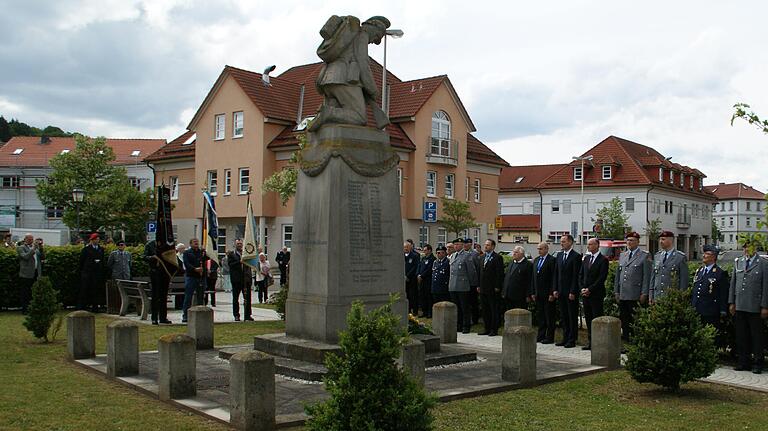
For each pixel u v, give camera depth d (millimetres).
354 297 11055
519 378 10141
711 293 12898
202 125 44156
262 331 16000
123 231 49719
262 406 7625
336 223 10961
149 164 50000
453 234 46000
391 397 5902
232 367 7727
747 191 121875
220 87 43062
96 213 48188
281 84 44156
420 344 8812
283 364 10359
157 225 17844
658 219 68875
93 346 11953
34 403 8758
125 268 20703
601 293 14688
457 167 45469
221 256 32344
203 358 11961
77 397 9141
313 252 11234
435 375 10617
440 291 19016
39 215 68438
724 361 13281
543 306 15859
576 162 70750
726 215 121812
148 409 8516
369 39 12195
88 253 20453
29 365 11438
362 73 11836
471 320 19219
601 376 11094
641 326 10203
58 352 12727
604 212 63531
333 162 11078
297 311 11406
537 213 78812
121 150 73250
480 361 11898
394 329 6145
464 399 9289
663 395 9859
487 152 50750
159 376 9070
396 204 11633
